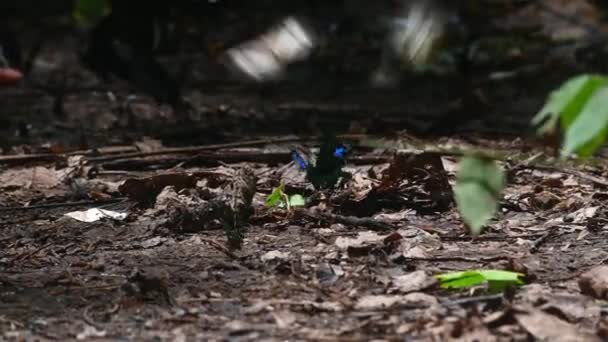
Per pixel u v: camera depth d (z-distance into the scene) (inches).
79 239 316.5
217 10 538.6
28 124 583.8
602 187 373.4
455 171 390.3
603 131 114.4
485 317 222.5
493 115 570.6
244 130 544.1
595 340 207.9
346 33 745.6
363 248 281.0
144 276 252.2
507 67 657.6
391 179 361.1
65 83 671.8
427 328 215.6
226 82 681.0
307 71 698.8
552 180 378.9
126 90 670.5
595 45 700.0
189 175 373.4
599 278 242.5
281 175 398.9
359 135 481.4
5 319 233.1
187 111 583.5
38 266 285.6
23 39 837.2
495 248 294.4
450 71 637.9
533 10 843.4
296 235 309.6
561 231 314.0
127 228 328.5
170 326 225.0
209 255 288.2
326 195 350.3
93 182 402.0
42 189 404.8
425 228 315.3
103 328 224.8
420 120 557.3
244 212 326.0
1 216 358.6
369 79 661.9
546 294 242.4
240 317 229.5
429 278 247.1
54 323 229.9
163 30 522.3
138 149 480.4
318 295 244.7
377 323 219.5
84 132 550.9
